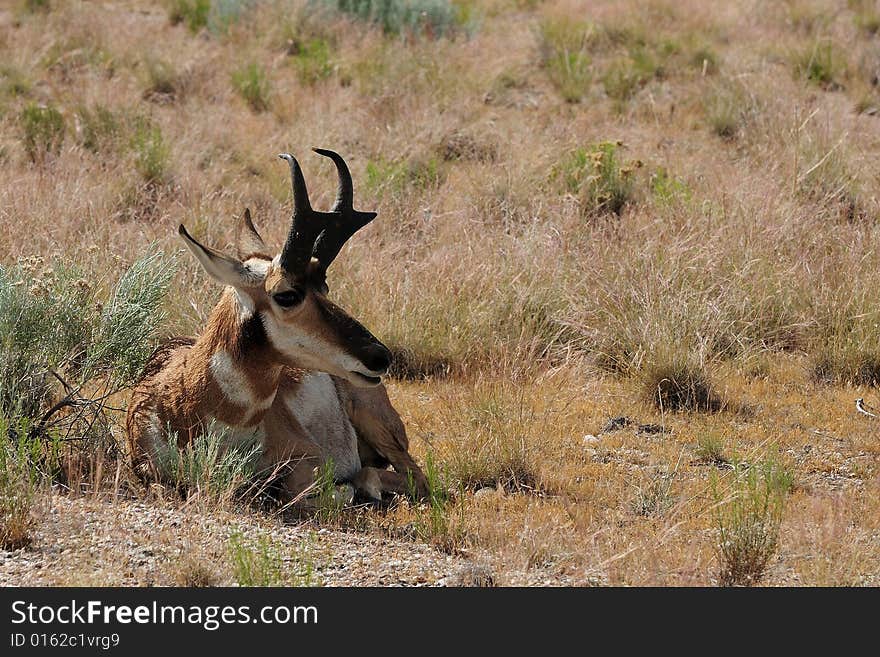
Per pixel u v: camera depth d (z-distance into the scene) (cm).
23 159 3425
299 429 1783
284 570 1455
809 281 2630
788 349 2566
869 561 1577
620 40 5062
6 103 3875
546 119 4169
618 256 2708
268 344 1611
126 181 3209
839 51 4809
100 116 3669
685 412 2253
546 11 5494
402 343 2452
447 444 2047
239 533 1524
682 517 1745
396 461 1922
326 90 4294
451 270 2661
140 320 1870
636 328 2458
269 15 5091
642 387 2309
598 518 1753
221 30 4981
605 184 3294
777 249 2777
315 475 1747
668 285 2561
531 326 2509
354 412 1909
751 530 1537
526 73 4681
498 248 2802
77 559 1428
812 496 1838
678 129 4112
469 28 5144
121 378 1855
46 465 1689
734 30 5212
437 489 1742
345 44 4847
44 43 4584
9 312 1784
